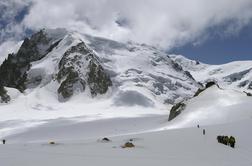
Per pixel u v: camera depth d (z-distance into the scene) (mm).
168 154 48406
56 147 55312
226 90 134875
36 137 126312
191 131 71688
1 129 153250
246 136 64438
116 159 42719
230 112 109312
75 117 192375
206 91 136875
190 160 44219
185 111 122938
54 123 165625
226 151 52594
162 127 112375
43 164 38688
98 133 127375
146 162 41438
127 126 142750
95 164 39219
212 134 67188
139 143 59062
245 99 124375
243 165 42656
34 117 199500
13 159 41656
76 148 53438
